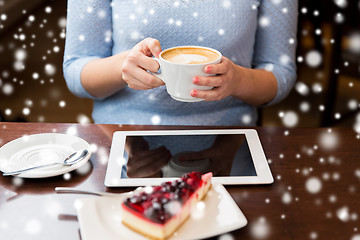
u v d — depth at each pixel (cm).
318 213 57
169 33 92
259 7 100
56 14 224
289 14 100
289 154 70
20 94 176
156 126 78
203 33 92
